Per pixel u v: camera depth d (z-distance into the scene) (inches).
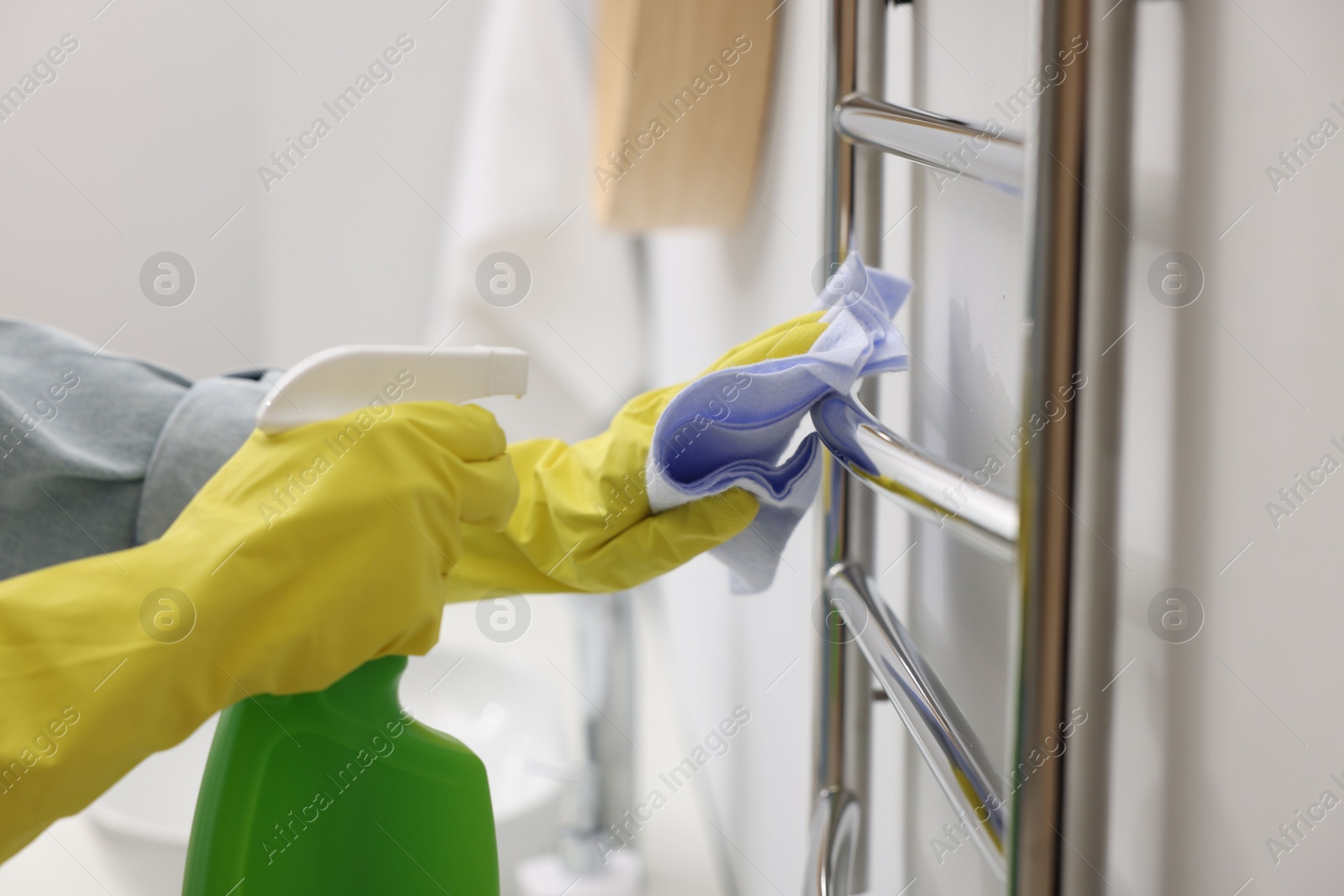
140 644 12.9
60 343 19.4
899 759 18.6
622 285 49.3
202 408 18.4
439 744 17.0
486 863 17.7
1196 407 8.9
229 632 13.6
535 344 48.3
